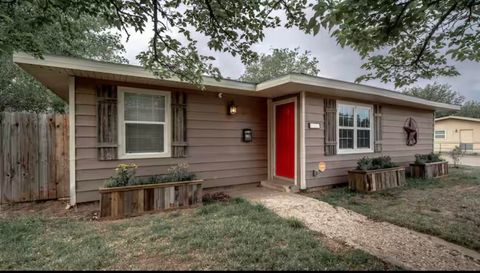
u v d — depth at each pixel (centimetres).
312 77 475
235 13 336
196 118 519
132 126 452
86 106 413
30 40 327
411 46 352
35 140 448
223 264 212
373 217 355
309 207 404
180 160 500
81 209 394
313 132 555
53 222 327
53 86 499
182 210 388
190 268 207
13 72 752
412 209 392
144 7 318
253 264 212
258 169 604
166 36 354
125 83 443
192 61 394
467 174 755
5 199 428
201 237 267
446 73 379
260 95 589
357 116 647
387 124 721
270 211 371
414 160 805
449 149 1958
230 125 564
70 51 613
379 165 571
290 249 238
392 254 239
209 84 473
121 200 358
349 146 627
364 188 519
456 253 244
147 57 382
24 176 439
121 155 441
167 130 485
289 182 568
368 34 295
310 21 271
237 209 373
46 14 340
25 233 285
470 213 367
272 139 623
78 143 407
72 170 402
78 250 240
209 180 535
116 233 286
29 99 869
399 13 262
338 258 224
